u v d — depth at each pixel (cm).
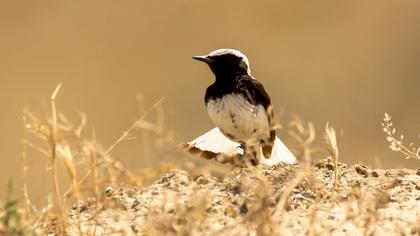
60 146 841
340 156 2566
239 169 969
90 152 837
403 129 3034
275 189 917
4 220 775
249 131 1174
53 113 841
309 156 834
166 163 838
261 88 1180
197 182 952
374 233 808
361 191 914
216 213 879
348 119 3045
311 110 3125
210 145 1188
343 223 843
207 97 1199
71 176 839
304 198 898
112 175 839
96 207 856
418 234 805
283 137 1598
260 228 788
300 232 832
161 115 1123
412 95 3300
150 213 838
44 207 862
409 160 2261
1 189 1656
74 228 881
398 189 943
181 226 793
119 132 2847
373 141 2781
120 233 861
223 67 1187
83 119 919
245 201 880
